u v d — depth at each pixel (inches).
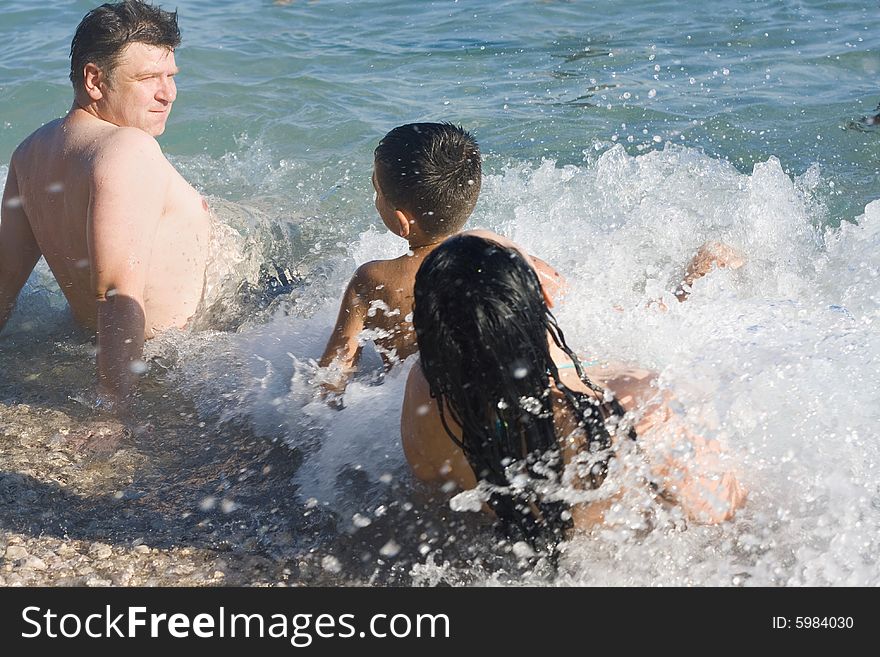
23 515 119.5
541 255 170.4
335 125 249.8
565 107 255.3
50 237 152.9
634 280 160.9
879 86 259.8
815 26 312.8
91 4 349.1
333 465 126.1
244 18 338.0
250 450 132.3
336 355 135.2
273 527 116.7
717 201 189.5
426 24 334.0
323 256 184.1
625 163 208.2
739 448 110.0
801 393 116.7
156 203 147.2
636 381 107.0
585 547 106.0
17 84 271.4
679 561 104.1
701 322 133.5
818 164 211.8
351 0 362.0
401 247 179.0
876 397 117.3
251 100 265.3
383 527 114.9
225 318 163.6
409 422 109.3
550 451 98.7
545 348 96.2
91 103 151.6
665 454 102.1
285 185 221.0
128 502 122.6
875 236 172.2
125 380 143.4
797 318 138.5
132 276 143.1
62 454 132.0
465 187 130.0
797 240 175.6
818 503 107.3
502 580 106.0
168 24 154.1
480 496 107.6
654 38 310.3
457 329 93.0
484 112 253.8
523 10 344.8
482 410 96.5
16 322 168.1
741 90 261.1
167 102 156.4
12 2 354.9
